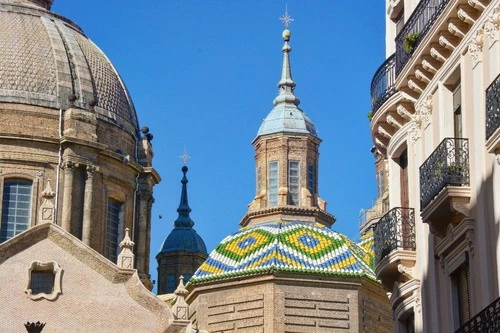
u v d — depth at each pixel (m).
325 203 75.19
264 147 75.44
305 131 75.62
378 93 39.09
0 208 70.94
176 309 59.12
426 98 36.03
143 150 78.31
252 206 74.38
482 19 32.16
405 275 36.47
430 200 33.16
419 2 35.97
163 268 93.06
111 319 58.72
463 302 32.94
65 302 58.66
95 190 73.44
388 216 37.19
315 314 66.19
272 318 65.62
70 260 59.38
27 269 58.66
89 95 76.12
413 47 35.75
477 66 32.38
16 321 57.88
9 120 73.25
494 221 30.70
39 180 72.19
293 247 67.94
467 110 32.97
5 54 75.50
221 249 69.69
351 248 68.94
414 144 37.03
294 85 78.25
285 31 79.19
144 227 76.38
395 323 37.75
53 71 75.75
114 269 59.44
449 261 33.50
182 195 97.88
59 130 73.56
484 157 31.59
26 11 78.69
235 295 67.25
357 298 66.88
